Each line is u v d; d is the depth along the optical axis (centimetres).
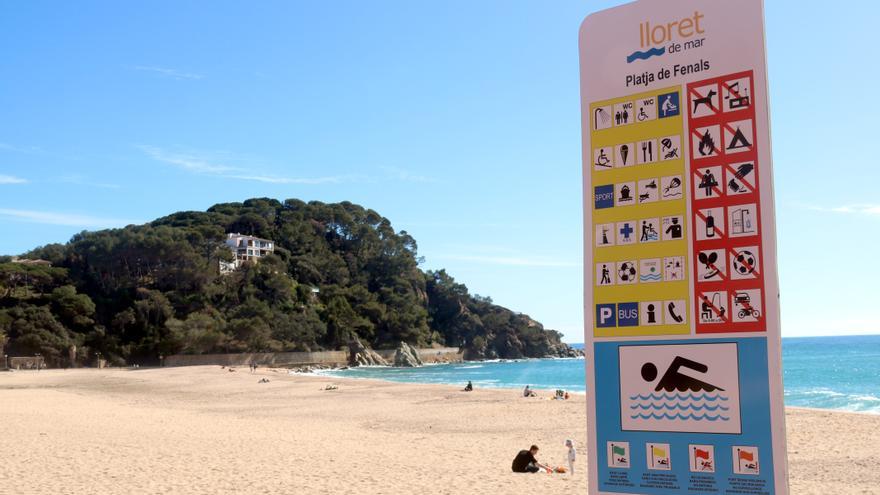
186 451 1806
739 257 574
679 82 613
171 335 11425
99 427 2361
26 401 3700
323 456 1742
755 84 578
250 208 17425
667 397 595
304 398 4294
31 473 1438
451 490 1279
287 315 12688
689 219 600
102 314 12212
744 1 588
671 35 620
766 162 568
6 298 11756
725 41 594
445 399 3988
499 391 4719
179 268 12838
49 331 11125
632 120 634
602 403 625
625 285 625
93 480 1375
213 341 11438
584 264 648
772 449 545
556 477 1421
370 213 18588
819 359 11188
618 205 635
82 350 11219
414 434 2302
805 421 2434
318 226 17375
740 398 562
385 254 17038
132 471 1487
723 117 590
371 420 2855
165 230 13438
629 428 610
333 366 12681
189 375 7650
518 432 2333
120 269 12975
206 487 1317
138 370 9606
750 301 566
